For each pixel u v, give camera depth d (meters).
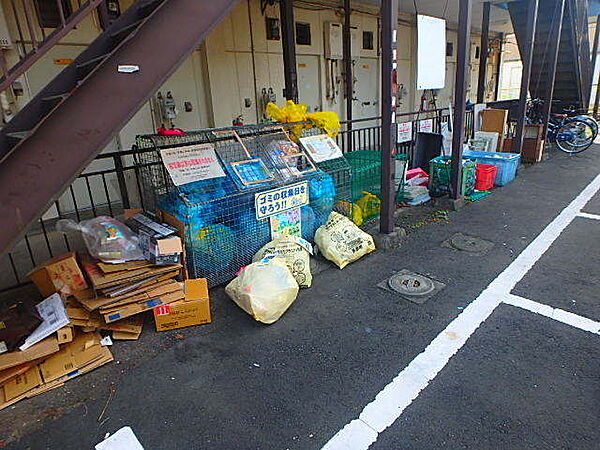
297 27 6.89
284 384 2.09
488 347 2.29
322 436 1.77
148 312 2.74
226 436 1.79
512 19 7.86
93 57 2.67
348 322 2.60
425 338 2.40
